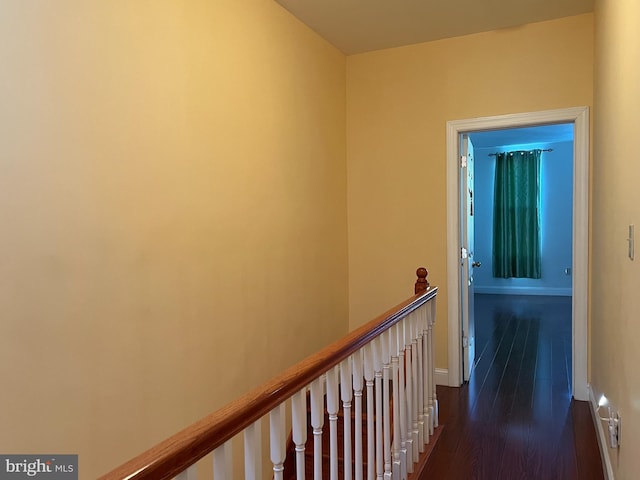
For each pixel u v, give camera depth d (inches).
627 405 69.4
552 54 128.7
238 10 99.2
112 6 68.8
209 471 87.4
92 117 65.6
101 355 67.2
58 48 60.7
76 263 63.3
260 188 107.0
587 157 125.8
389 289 150.8
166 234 79.3
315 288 134.0
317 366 55.1
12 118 55.4
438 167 143.0
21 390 56.5
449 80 140.4
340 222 150.4
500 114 134.7
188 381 84.4
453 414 122.2
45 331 59.3
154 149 76.7
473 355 164.2
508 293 323.6
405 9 120.0
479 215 328.5
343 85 151.7
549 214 311.1
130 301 72.1
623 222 72.5
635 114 61.9
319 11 120.0
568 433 109.6
